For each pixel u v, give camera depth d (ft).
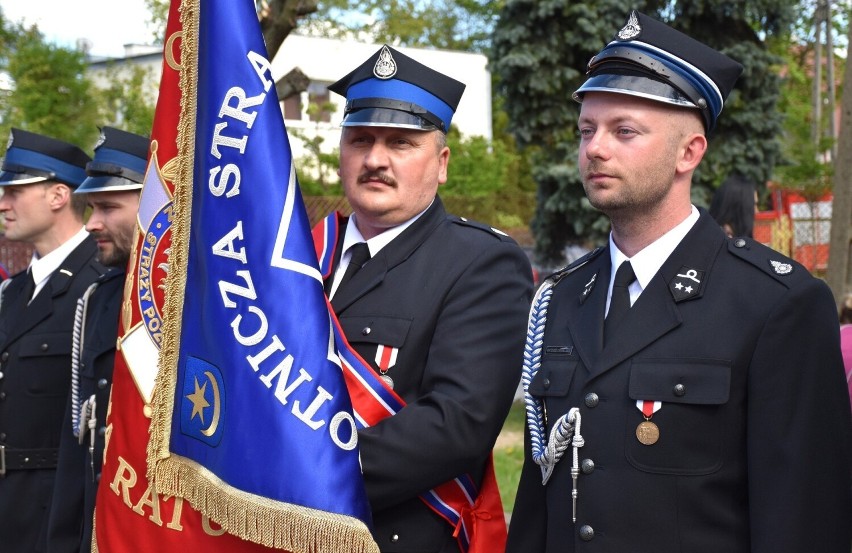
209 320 7.85
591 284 7.59
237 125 7.97
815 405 6.59
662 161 6.97
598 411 7.02
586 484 6.98
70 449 11.05
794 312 6.66
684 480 6.68
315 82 67.46
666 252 7.20
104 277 11.51
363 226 9.34
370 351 8.79
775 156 32.68
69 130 36.35
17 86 36.27
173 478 7.91
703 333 6.84
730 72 7.21
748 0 30.27
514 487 19.86
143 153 11.15
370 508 7.72
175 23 8.99
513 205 74.23
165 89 9.02
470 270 8.93
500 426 8.74
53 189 13.34
